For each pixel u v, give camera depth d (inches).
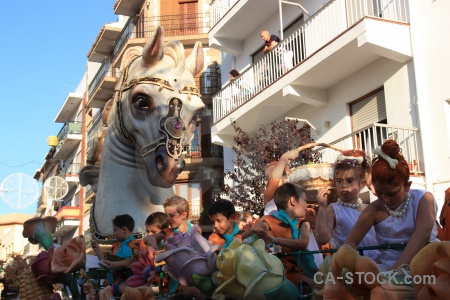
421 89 417.1
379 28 427.8
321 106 531.2
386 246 92.7
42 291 149.2
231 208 132.0
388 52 430.9
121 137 177.6
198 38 939.3
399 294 76.9
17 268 692.7
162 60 173.0
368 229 102.3
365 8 482.0
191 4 1014.4
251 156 434.3
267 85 536.1
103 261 140.6
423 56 420.5
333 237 121.7
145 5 1022.4
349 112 501.7
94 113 1317.7
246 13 646.5
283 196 117.4
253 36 680.4
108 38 1160.2
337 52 461.7
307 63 494.9
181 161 162.4
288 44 576.7
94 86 1163.9
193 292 106.3
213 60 935.7
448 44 402.3
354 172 121.6
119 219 154.9
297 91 515.2
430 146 406.9
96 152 199.2
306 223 111.3
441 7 410.3
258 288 86.0
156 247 130.4
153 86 166.4
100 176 183.8
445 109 400.2
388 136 423.8
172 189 176.2
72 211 1207.6
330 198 161.0
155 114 164.2
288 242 106.6
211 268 101.3
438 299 67.3
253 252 88.7
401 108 437.4
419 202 96.7
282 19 611.8
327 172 157.9
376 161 98.7
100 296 126.7
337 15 506.0
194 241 105.2
